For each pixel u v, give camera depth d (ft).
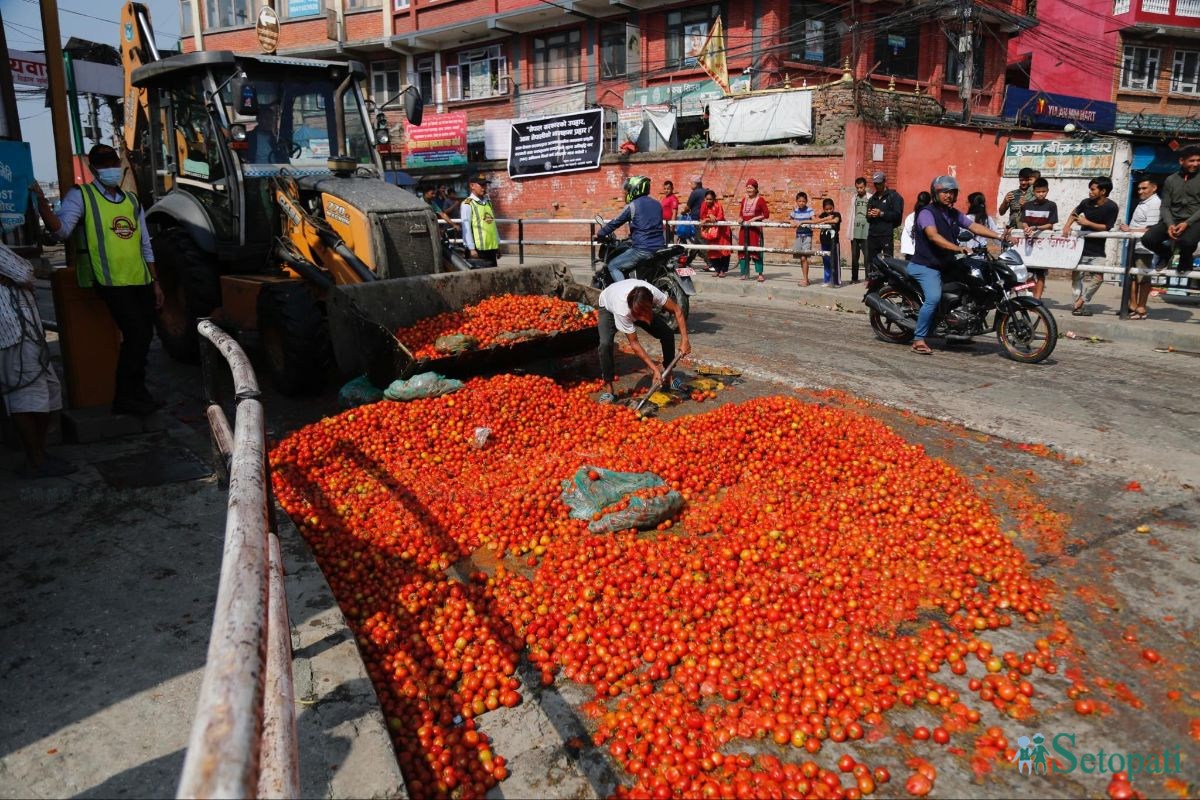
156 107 30.71
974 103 87.76
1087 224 35.22
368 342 22.22
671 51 78.07
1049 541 15.14
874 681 11.22
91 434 20.21
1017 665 11.52
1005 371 26.96
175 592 13.00
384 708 10.85
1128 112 97.55
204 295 27.40
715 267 51.98
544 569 14.42
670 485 17.37
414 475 18.56
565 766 10.16
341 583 13.91
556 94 85.46
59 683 10.68
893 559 14.53
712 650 12.05
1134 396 23.68
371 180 27.50
